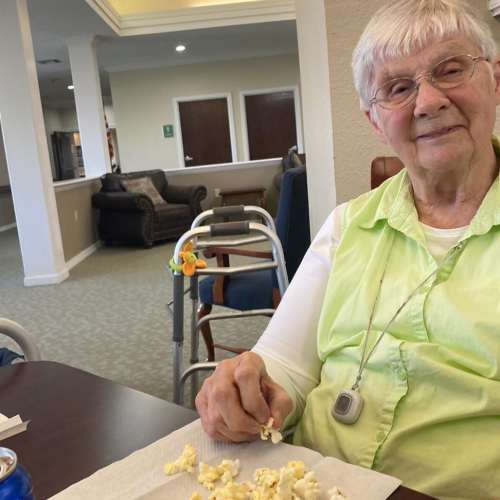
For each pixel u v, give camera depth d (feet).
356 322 2.91
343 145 5.92
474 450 2.43
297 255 7.69
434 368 2.53
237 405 2.34
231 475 2.08
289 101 30.89
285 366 3.12
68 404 2.90
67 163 49.78
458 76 2.67
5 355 4.91
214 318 6.08
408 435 2.56
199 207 23.18
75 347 10.22
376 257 2.95
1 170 33.53
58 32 20.66
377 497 1.91
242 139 31.14
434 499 1.89
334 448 2.72
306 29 6.48
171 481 2.08
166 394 7.92
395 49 2.70
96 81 22.03
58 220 16.28
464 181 2.79
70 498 2.02
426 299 2.68
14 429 2.62
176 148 31.19
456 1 2.70
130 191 21.62
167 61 29.48
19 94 14.67
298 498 1.88
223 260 7.58
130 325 11.32
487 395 2.41
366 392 2.76
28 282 15.64
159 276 15.74
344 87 5.80
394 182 3.16
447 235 2.84
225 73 30.42
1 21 14.23
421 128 2.73
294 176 7.27
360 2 5.60
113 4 22.25
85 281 15.75
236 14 22.13
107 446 2.44
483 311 2.50
